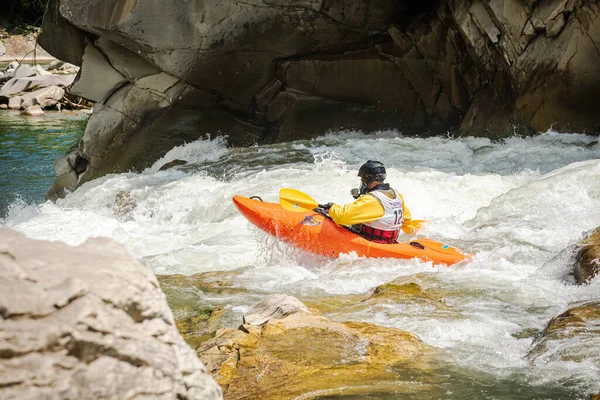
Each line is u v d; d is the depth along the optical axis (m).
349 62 16.95
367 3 16.39
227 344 4.63
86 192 14.53
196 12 16.23
